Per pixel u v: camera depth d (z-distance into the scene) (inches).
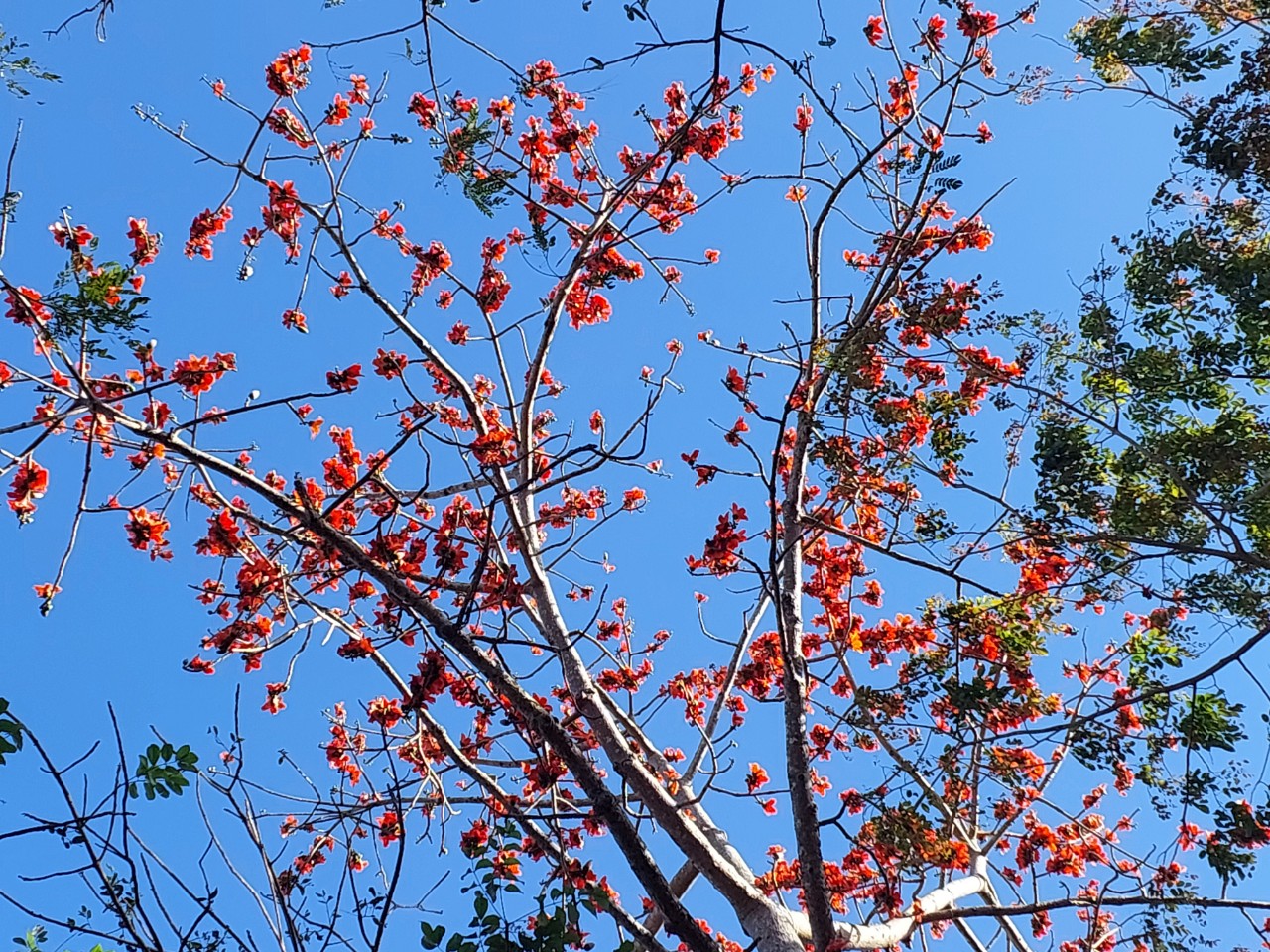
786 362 291.0
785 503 289.3
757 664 347.3
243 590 277.3
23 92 161.8
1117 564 253.9
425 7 179.3
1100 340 250.4
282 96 305.3
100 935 149.3
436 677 253.1
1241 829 235.9
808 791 253.9
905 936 258.8
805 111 314.3
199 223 322.0
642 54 151.4
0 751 150.3
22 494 245.3
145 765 155.9
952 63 282.8
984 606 261.4
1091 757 252.4
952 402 271.4
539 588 279.3
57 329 189.2
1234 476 234.4
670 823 258.2
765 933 248.7
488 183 250.8
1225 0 262.2
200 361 272.5
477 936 166.2
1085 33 268.7
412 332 295.6
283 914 154.1
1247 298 233.9
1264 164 239.5
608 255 331.9
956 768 258.4
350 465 300.7
